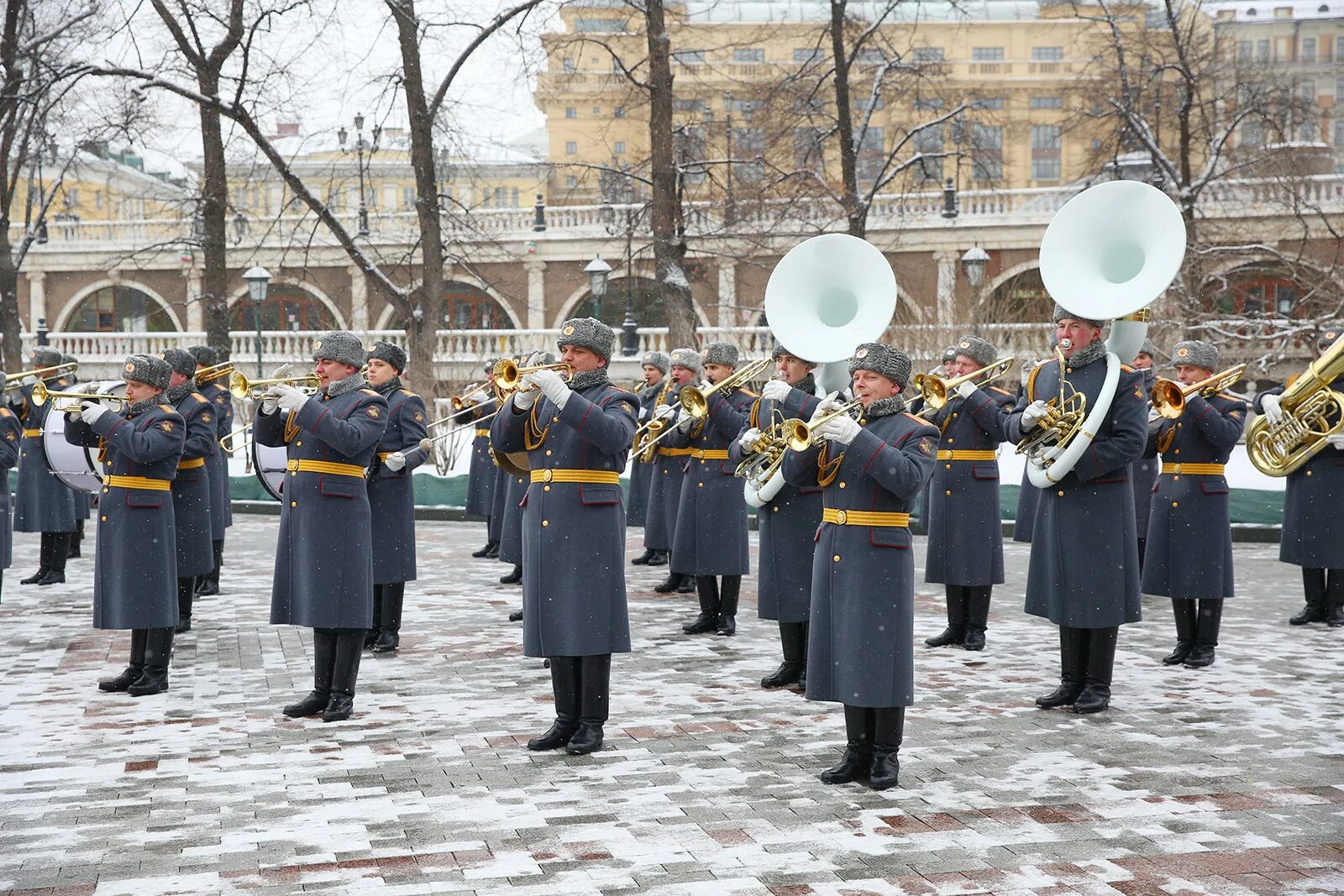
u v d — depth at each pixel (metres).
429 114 22.55
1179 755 6.05
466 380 30.38
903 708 5.58
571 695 6.20
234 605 10.57
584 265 37.66
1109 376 6.74
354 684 6.92
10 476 17.98
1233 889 4.38
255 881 4.47
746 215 24.86
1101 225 6.90
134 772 5.81
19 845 4.84
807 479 5.86
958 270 33.47
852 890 4.38
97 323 42.75
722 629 9.39
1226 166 30.69
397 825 5.05
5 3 22.88
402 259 24.33
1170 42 28.83
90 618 10.06
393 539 8.70
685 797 5.41
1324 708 7.00
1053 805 5.29
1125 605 6.88
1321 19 72.94
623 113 30.09
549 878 4.48
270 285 38.91
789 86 25.12
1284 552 9.91
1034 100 65.25
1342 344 8.91
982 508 8.86
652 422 6.97
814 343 7.21
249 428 9.63
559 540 6.12
